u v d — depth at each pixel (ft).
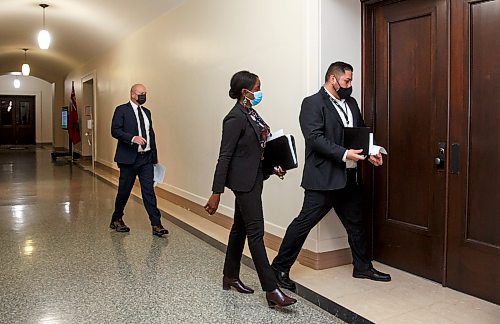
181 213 18.84
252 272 11.62
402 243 11.35
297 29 12.01
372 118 11.92
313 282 10.67
